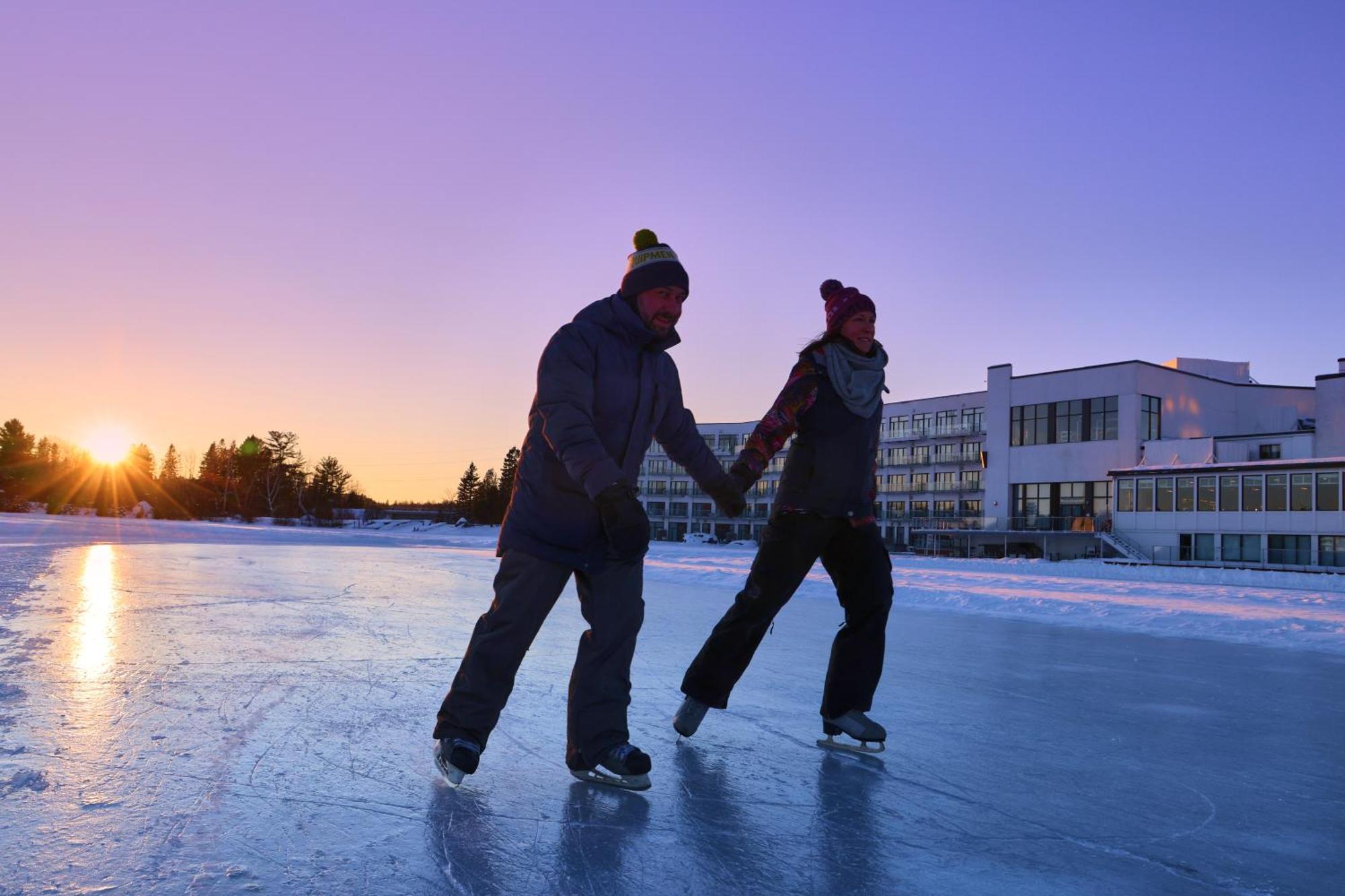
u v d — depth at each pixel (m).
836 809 2.43
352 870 1.86
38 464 127.81
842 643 3.23
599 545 2.66
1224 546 41.97
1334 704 4.42
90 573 10.45
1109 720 3.88
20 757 2.61
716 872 1.94
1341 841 2.30
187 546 21.73
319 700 3.59
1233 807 2.59
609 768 2.56
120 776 2.46
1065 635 7.51
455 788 2.49
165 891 1.71
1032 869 2.03
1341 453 42.78
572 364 2.56
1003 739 3.43
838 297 3.25
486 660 2.56
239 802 2.28
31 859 1.85
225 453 148.38
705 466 3.00
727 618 3.22
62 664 4.21
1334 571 38.03
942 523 58.81
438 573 13.86
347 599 8.50
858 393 3.17
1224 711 4.16
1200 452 46.09
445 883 1.81
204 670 4.19
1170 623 8.40
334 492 142.12
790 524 3.16
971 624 8.39
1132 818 2.46
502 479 126.50
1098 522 47.44
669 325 2.78
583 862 1.96
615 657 2.65
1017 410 55.00
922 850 2.13
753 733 3.38
